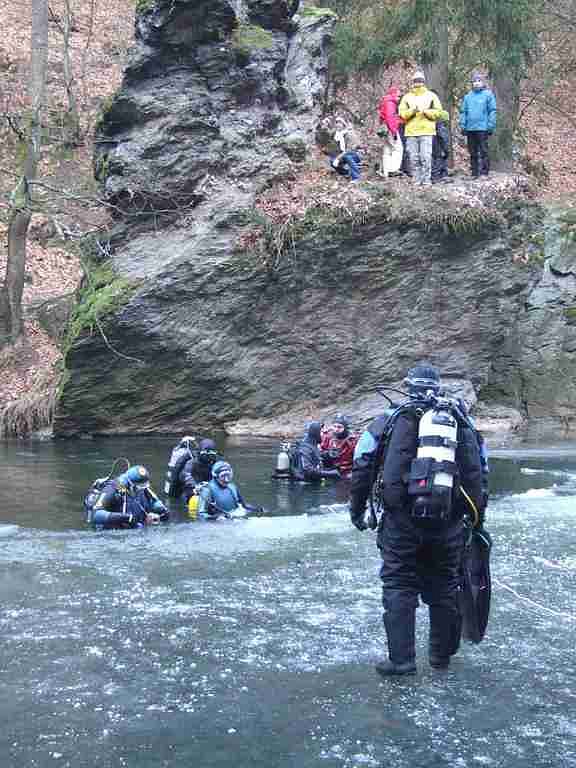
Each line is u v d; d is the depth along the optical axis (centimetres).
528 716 391
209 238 1898
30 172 2208
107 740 362
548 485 1188
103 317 1823
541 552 752
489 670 458
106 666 456
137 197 1933
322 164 2052
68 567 696
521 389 2112
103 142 1989
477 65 2347
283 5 2138
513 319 2064
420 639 522
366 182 1969
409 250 1945
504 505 1011
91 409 1870
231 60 2008
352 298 1956
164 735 367
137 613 557
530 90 3391
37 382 2030
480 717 389
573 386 2105
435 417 449
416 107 1995
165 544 802
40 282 2525
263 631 521
